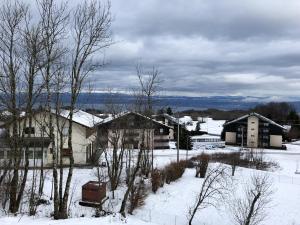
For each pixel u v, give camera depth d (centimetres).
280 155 8406
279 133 9950
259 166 6506
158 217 3119
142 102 4006
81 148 4872
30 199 2489
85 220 1875
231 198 3728
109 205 3142
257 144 10169
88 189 2989
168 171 4362
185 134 8631
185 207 3447
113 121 4322
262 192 3619
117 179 3716
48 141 4259
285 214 3469
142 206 3353
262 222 3238
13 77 2348
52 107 2741
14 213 2305
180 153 7519
